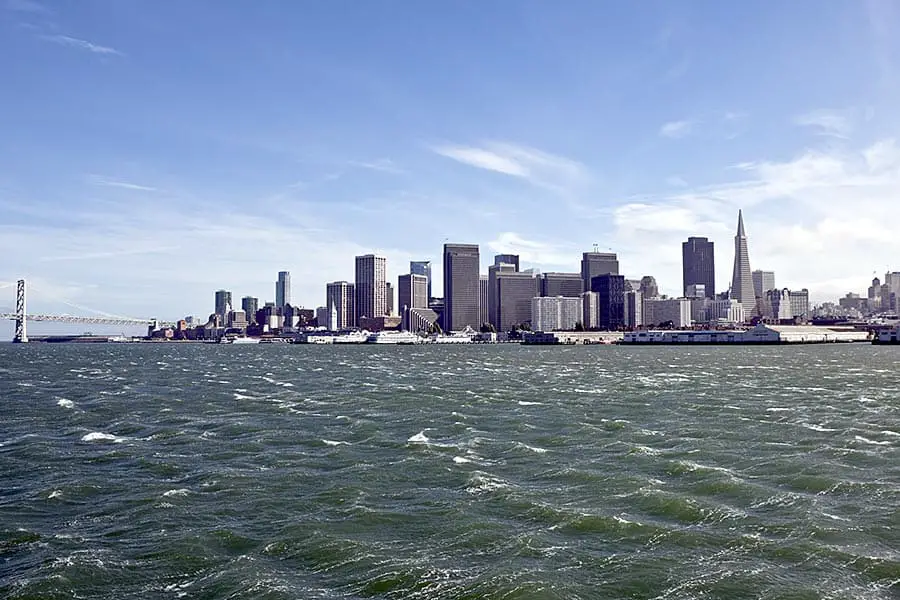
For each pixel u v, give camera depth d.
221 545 44.31
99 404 111.81
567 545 43.50
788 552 41.75
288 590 37.25
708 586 37.41
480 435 80.06
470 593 36.75
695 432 80.19
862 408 100.12
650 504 51.47
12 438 80.44
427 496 54.25
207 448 74.06
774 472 60.41
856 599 35.72
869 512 48.88
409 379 165.62
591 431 81.88
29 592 37.50
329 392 131.38
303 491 56.31
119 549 43.69
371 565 40.62
